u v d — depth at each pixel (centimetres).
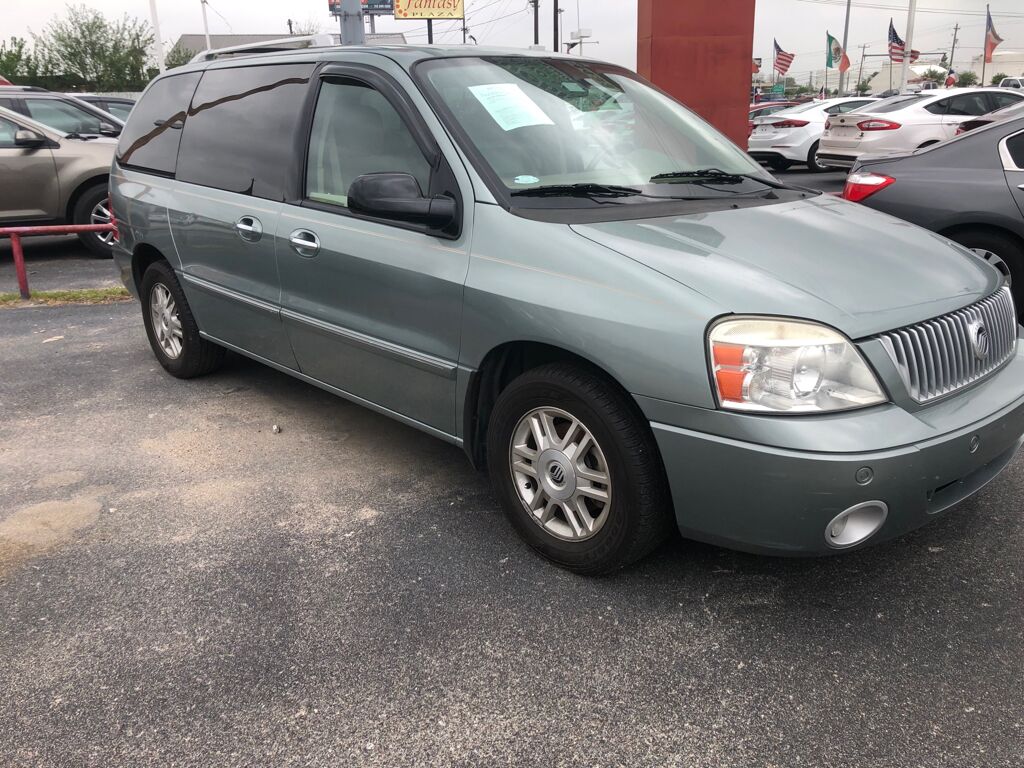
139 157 503
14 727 225
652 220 291
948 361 256
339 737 220
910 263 278
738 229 288
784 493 231
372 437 418
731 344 233
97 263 919
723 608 270
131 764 212
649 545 272
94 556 309
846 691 232
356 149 345
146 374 522
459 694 234
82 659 252
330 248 344
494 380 305
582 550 281
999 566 289
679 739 217
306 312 369
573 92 354
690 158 353
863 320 239
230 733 222
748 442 232
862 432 229
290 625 266
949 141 543
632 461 257
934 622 261
